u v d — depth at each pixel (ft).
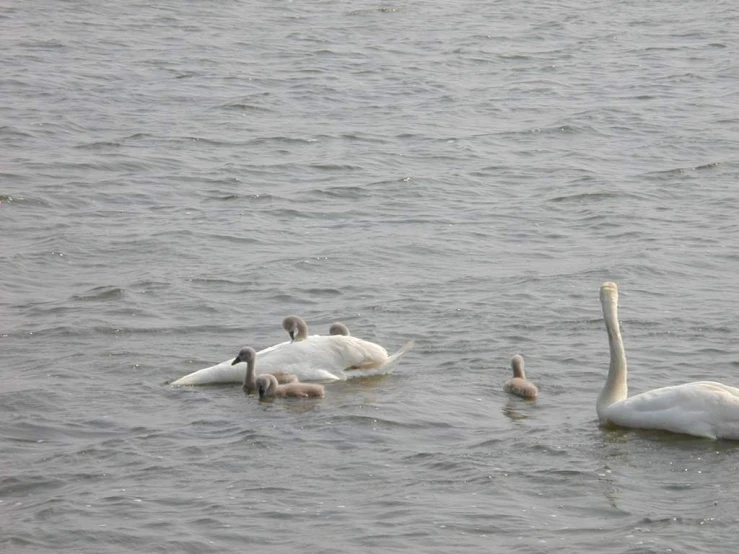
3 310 68.59
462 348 62.69
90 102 127.44
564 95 137.90
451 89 140.26
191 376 57.36
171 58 151.53
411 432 50.80
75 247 81.61
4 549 40.73
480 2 200.13
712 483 45.39
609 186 100.37
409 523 42.37
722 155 111.24
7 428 51.34
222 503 44.01
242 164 106.52
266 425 51.44
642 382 57.21
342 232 87.61
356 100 133.69
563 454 48.19
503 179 103.86
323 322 67.46
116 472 46.91
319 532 41.83
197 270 77.25
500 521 42.47
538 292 72.49
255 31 172.04
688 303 70.03
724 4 199.00
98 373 58.54
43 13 177.88
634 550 40.11
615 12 193.06
